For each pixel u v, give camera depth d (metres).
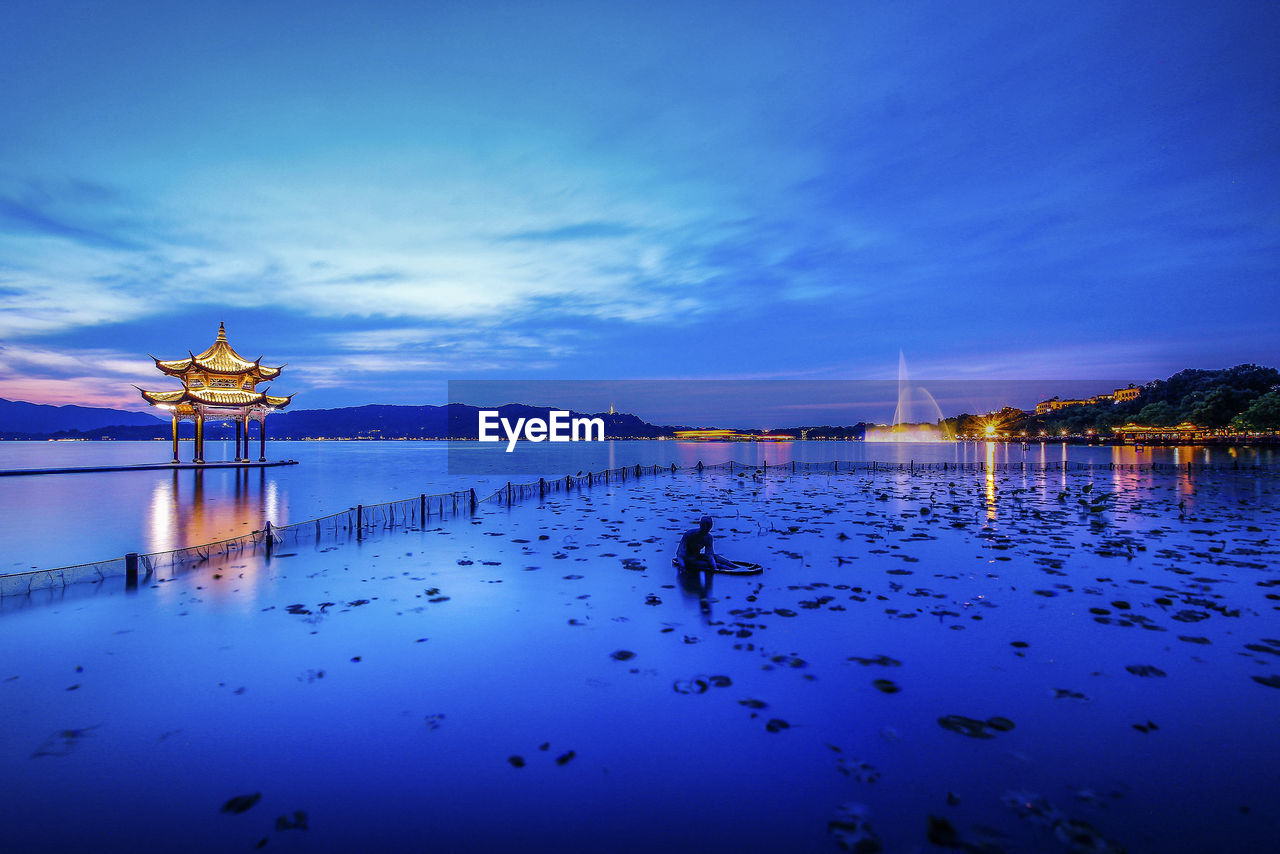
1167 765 3.96
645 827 3.40
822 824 3.40
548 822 3.46
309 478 36.38
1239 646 6.06
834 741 4.31
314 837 3.36
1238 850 3.14
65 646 6.39
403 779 3.92
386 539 12.70
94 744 4.40
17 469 40.44
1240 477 27.75
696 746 4.27
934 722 4.58
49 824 3.48
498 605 7.75
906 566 9.69
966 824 3.38
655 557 10.73
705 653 6.02
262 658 6.02
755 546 11.45
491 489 28.09
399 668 5.73
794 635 6.50
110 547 13.37
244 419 50.00
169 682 5.46
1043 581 8.66
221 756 4.22
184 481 33.88
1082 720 4.57
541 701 5.01
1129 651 5.95
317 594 8.36
